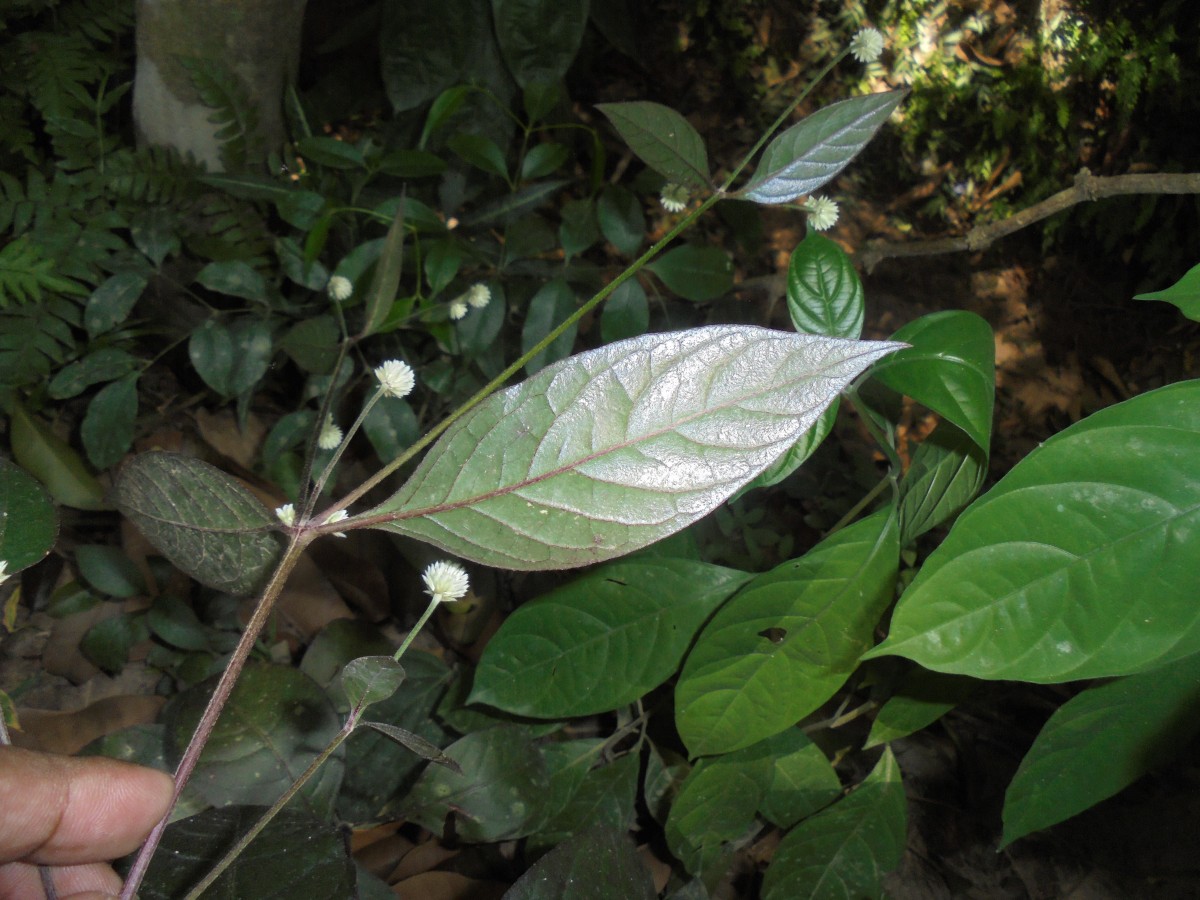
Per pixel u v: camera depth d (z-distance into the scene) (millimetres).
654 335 162
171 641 527
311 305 605
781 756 480
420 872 485
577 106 948
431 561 542
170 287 623
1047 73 904
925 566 274
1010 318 909
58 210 576
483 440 167
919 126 946
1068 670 261
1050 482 268
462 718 498
